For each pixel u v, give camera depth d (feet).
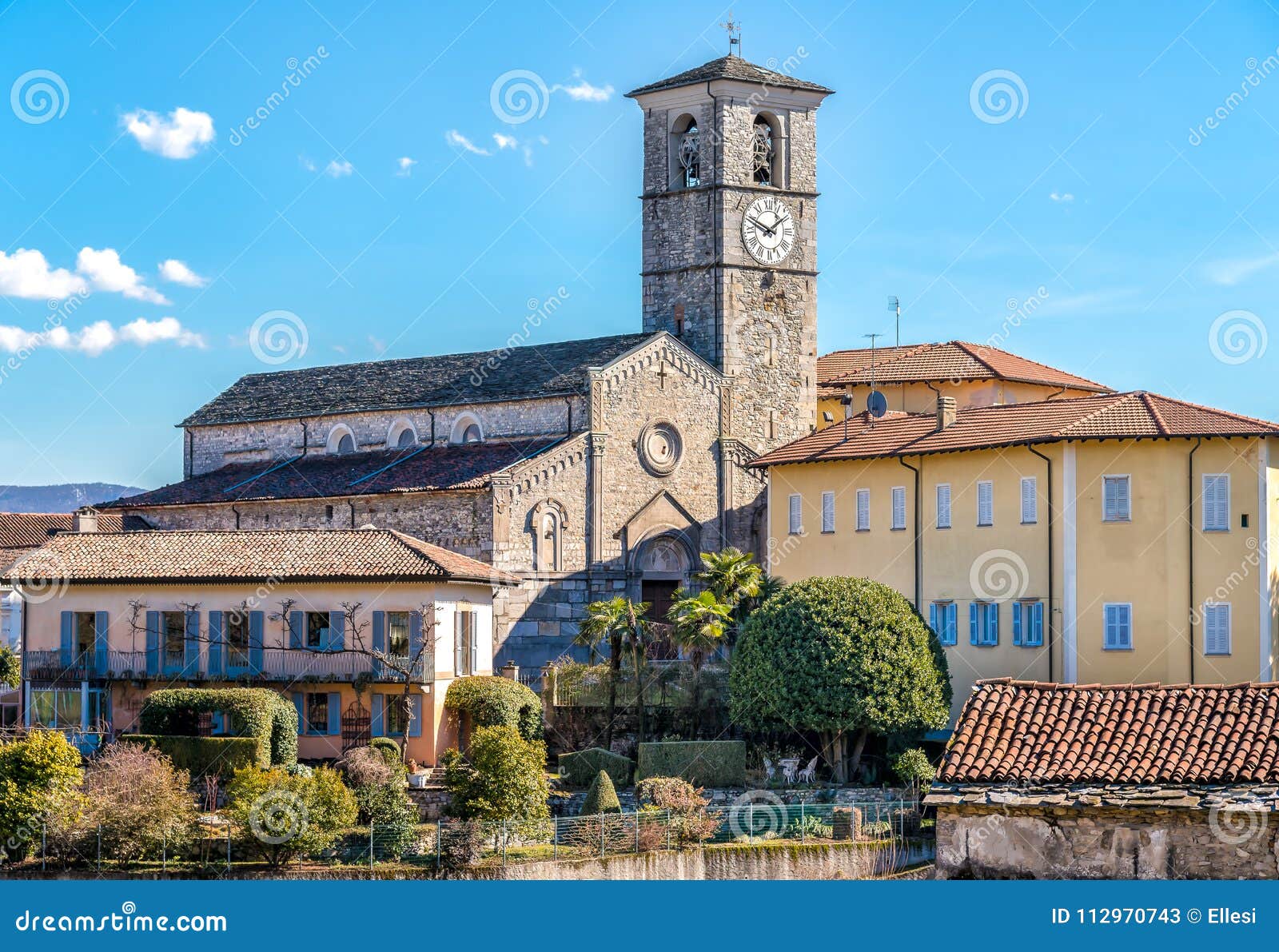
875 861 194.70
